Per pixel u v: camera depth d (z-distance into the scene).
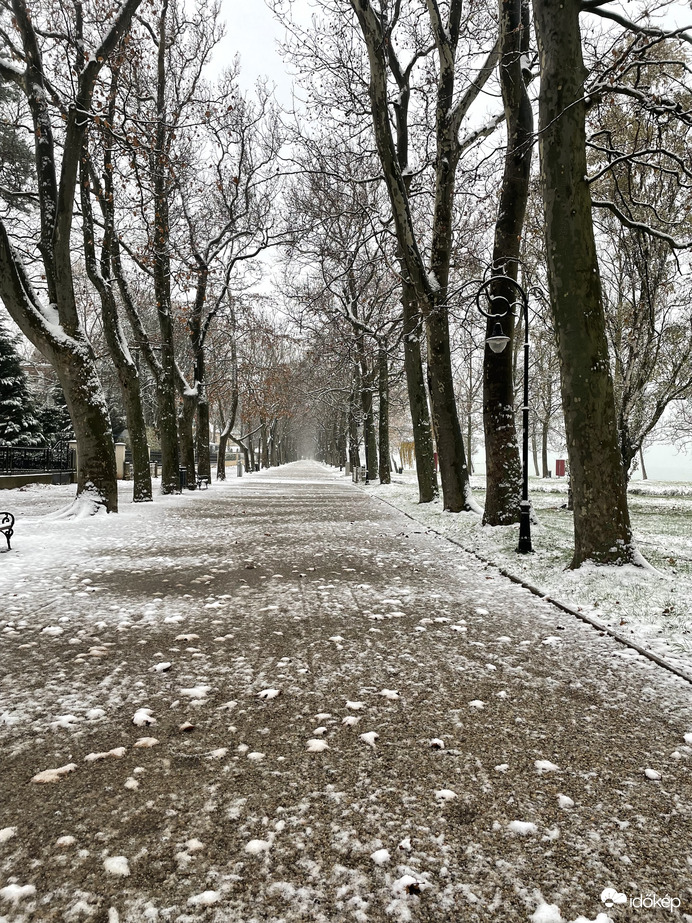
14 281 14.61
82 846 2.63
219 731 3.76
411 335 18.55
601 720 3.97
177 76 22.28
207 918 2.20
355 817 2.85
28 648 5.36
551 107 8.14
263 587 8.00
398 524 15.71
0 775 3.23
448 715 4.03
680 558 9.89
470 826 2.79
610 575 7.91
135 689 4.45
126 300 23.03
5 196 16.59
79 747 3.55
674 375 17.97
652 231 9.87
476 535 12.55
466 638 5.77
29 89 15.16
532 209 17.91
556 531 13.04
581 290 8.16
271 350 38.34
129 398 22.00
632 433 18.61
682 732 3.80
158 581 8.34
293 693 4.39
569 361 8.31
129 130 14.88
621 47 10.75
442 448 16.95
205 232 26.61
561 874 2.47
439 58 14.60
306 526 15.20
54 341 15.30
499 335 11.12
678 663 4.97
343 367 30.58
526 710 4.12
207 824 2.79
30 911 2.23
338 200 21.08
